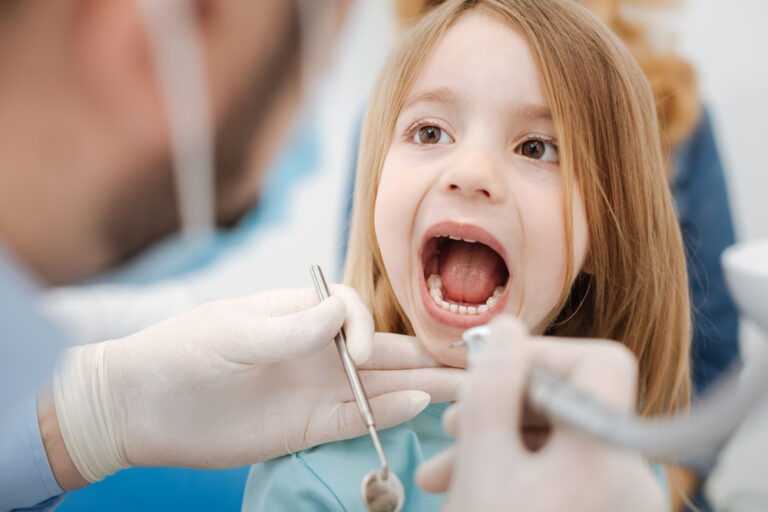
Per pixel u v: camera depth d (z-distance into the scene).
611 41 0.83
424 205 0.75
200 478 0.98
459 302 0.83
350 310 0.77
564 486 0.44
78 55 0.34
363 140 0.95
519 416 0.49
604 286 0.86
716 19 1.66
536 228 0.73
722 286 1.41
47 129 0.35
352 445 0.77
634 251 0.85
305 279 1.46
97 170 0.37
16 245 0.38
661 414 0.91
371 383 0.79
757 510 1.04
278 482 0.74
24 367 0.49
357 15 1.35
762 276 1.02
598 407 0.41
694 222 1.46
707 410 0.33
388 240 0.78
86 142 0.36
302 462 0.75
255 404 0.80
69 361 0.82
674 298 0.91
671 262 0.91
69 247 0.39
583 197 0.77
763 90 1.69
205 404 0.80
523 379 0.47
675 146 1.47
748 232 1.74
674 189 1.45
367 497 0.59
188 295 1.09
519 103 0.73
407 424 0.80
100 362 0.81
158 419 0.81
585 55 0.78
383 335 0.83
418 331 0.79
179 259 1.08
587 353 0.52
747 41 1.67
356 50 1.37
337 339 0.72
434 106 0.76
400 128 0.79
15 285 0.45
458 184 0.71
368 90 1.10
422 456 0.76
